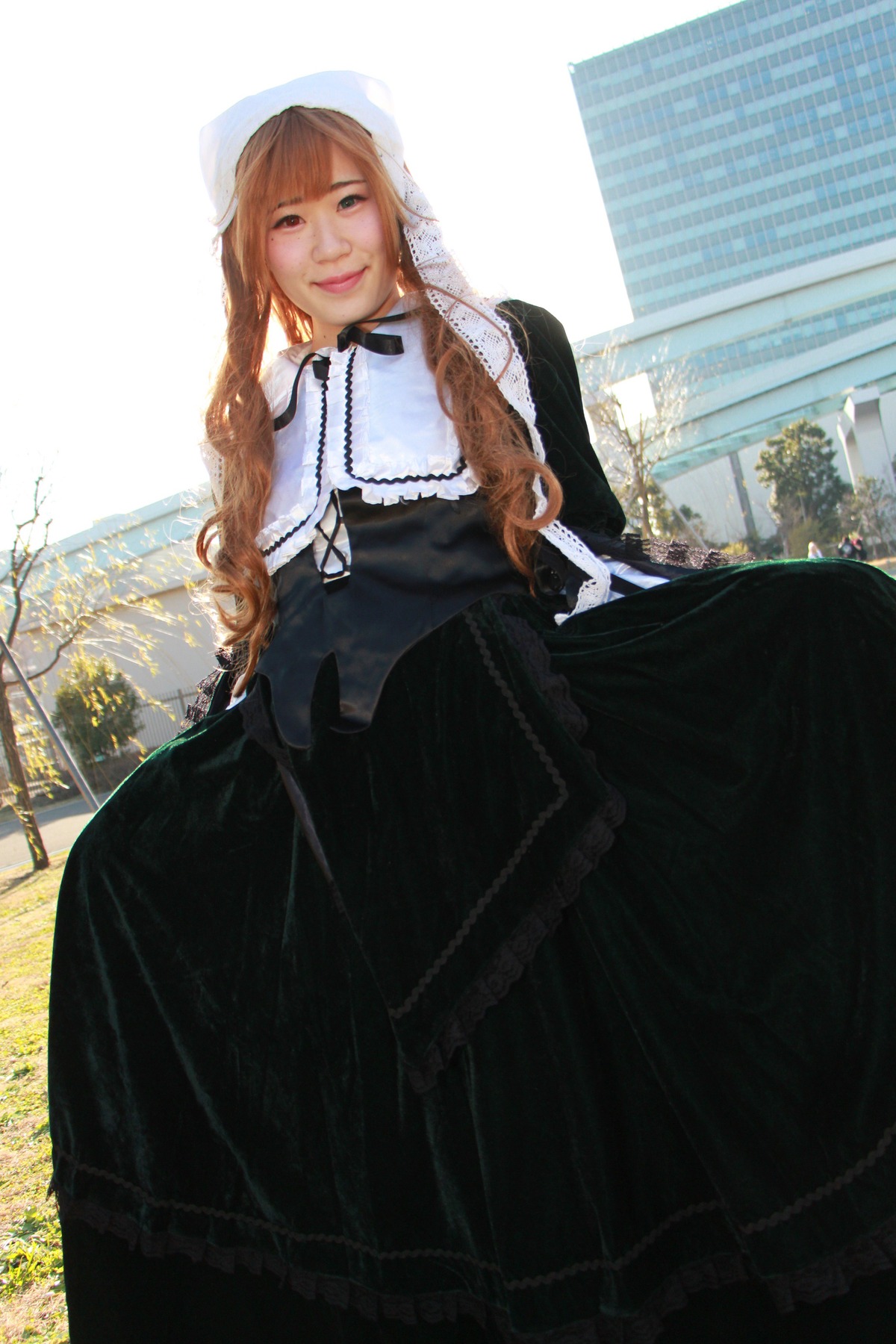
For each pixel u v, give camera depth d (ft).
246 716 5.24
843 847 4.29
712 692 4.53
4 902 36.01
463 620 4.83
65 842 57.00
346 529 5.12
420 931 4.48
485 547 5.05
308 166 5.02
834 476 166.50
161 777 5.49
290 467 5.49
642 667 4.61
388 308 5.69
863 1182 4.00
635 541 5.46
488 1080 4.35
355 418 5.23
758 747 4.45
